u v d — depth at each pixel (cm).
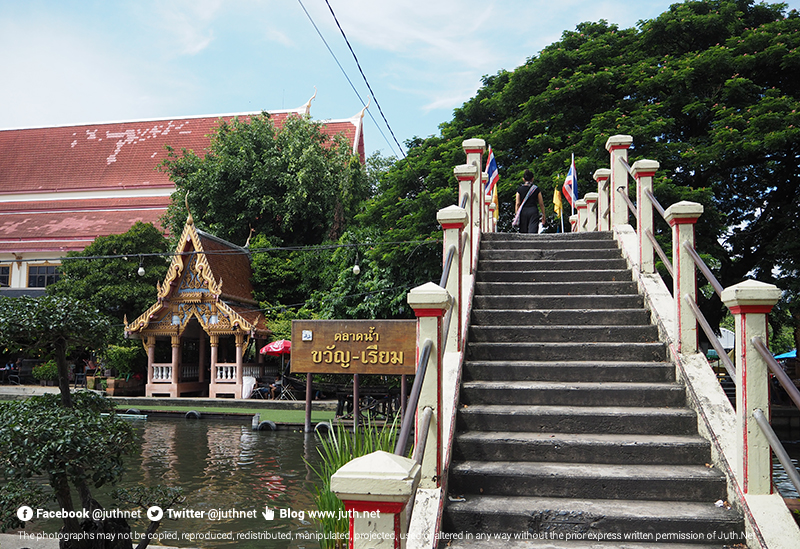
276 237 2808
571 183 1220
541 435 460
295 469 1091
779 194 1725
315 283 2622
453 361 513
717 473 407
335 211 2695
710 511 381
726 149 1420
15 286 3284
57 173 3900
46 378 2839
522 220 1076
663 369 519
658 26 1725
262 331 2331
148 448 1320
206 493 912
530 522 380
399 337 1187
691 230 531
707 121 1680
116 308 2578
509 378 530
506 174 1759
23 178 3916
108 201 3684
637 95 1670
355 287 2208
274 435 1512
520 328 591
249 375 2409
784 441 1500
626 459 435
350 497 225
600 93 1695
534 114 1741
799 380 1992
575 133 1642
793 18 1705
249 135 2869
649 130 1473
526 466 428
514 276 701
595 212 1027
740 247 1769
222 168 2752
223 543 677
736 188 1777
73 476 464
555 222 1688
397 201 2030
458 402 489
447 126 2062
